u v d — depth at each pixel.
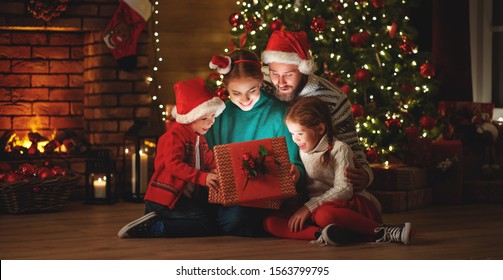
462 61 7.42
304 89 5.01
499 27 7.59
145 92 7.10
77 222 5.56
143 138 6.63
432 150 6.53
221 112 4.89
